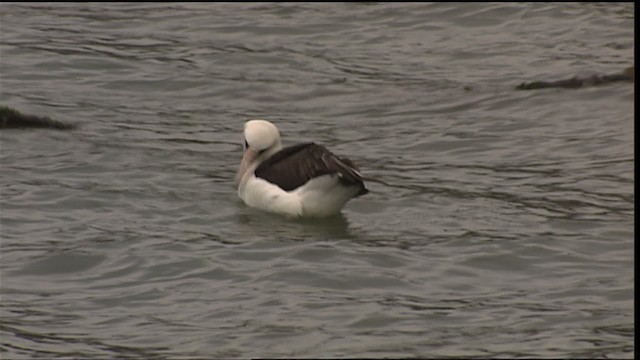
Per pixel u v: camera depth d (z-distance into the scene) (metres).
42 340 13.04
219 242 15.59
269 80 23.77
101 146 19.77
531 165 19.03
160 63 24.53
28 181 17.91
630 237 15.68
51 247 15.41
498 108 21.91
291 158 16.70
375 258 15.02
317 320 13.35
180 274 14.62
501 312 13.55
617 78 22.64
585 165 18.91
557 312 13.55
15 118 20.48
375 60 24.81
